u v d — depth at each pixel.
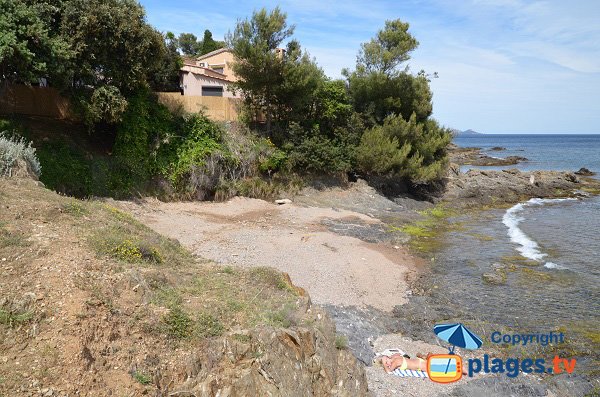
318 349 8.66
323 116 34.62
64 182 20.19
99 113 21.03
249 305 9.05
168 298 8.36
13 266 7.56
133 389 6.13
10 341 5.97
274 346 7.82
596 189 45.47
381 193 35.03
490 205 36.88
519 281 17.86
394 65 37.59
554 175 48.06
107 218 11.92
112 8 20.70
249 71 30.92
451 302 15.83
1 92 21.70
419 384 10.73
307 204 29.31
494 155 95.44
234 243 19.12
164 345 7.12
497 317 14.62
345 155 34.41
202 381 6.76
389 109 37.72
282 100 32.56
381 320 14.16
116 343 6.70
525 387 10.71
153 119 24.89
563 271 19.03
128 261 9.55
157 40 22.41
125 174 23.12
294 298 10.07
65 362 5.91
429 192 38.47
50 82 21.42
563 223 29.31
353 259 19.14
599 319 14.52
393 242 23.16
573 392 10.86
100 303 7.18
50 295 6.98
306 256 18.64
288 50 32.00
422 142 37.47
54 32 20.05
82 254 8.72
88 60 20.73
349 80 38.28
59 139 21.52
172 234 19.25
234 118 32.75
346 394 8.56
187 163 25.36
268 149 30.12
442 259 20.80
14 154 13.20
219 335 7.68
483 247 23.00
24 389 5.35
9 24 17.53
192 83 35.62
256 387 7.04
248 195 28.16
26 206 10.29
